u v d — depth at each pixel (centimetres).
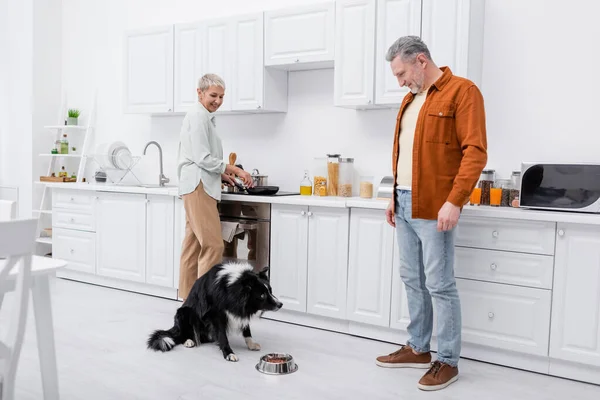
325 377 255
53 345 195
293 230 337
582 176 263
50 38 526
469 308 283
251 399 228
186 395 231
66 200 448
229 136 434
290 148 406
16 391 231
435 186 239
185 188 326
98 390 234
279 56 370
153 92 429
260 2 415
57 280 452
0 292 167
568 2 307
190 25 406
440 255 241
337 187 366
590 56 303
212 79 325
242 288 264
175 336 292
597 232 250
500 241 273
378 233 306
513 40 322
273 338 314
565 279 258
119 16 497
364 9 335
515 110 324
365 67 337
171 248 389
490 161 332
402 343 307
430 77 245
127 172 454
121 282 424
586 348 255
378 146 370
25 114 521
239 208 359
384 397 233
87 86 522
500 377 263
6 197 538
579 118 307
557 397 240
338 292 322
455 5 306
